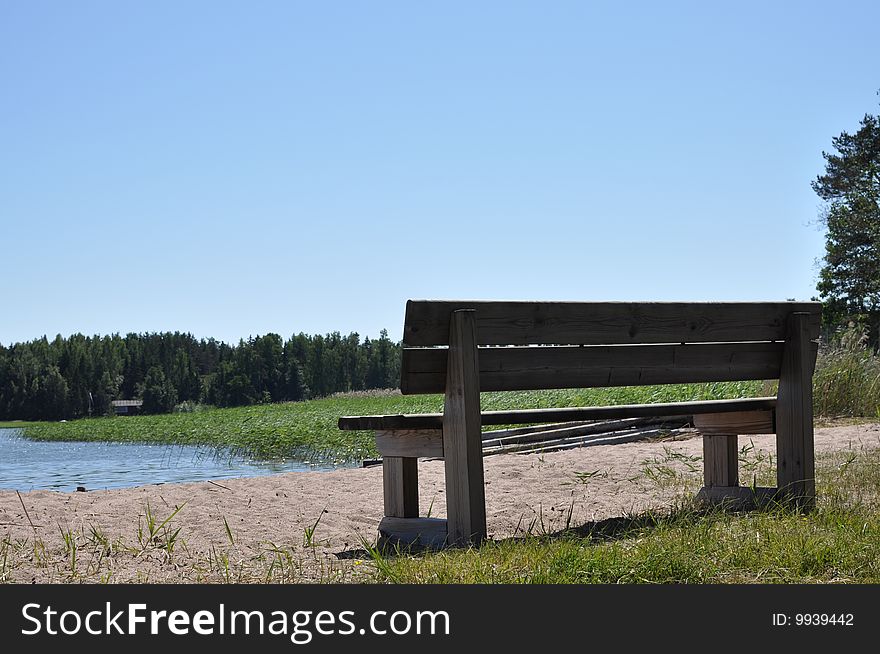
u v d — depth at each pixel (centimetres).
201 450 2062
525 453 852
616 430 985
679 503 534
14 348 13962
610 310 464
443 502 600
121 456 2044
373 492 614
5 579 360
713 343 502
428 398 3631
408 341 423
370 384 15275
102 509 530
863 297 5444
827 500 514
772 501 496
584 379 465
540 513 523
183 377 14488
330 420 2525
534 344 445
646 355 483
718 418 540
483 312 429
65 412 13438
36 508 529
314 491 620
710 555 367
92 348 14262
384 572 354
